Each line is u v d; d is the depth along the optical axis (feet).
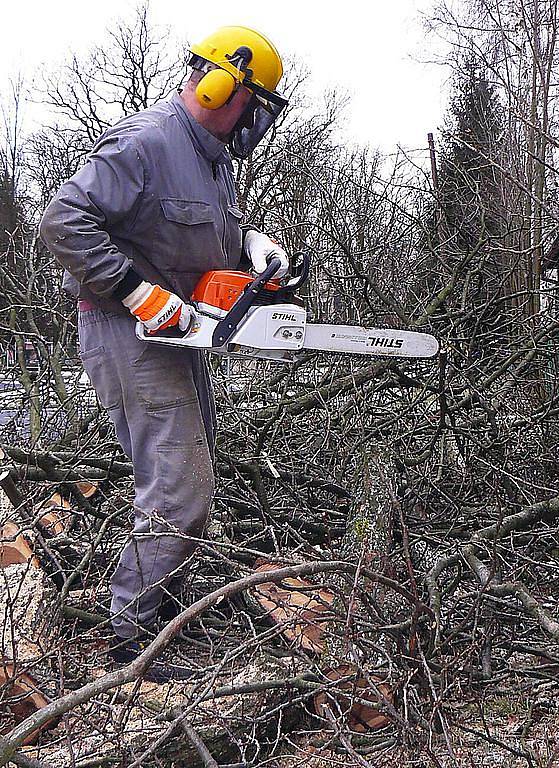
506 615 8.77
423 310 15.61
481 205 14.99
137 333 7.91
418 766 6.43
